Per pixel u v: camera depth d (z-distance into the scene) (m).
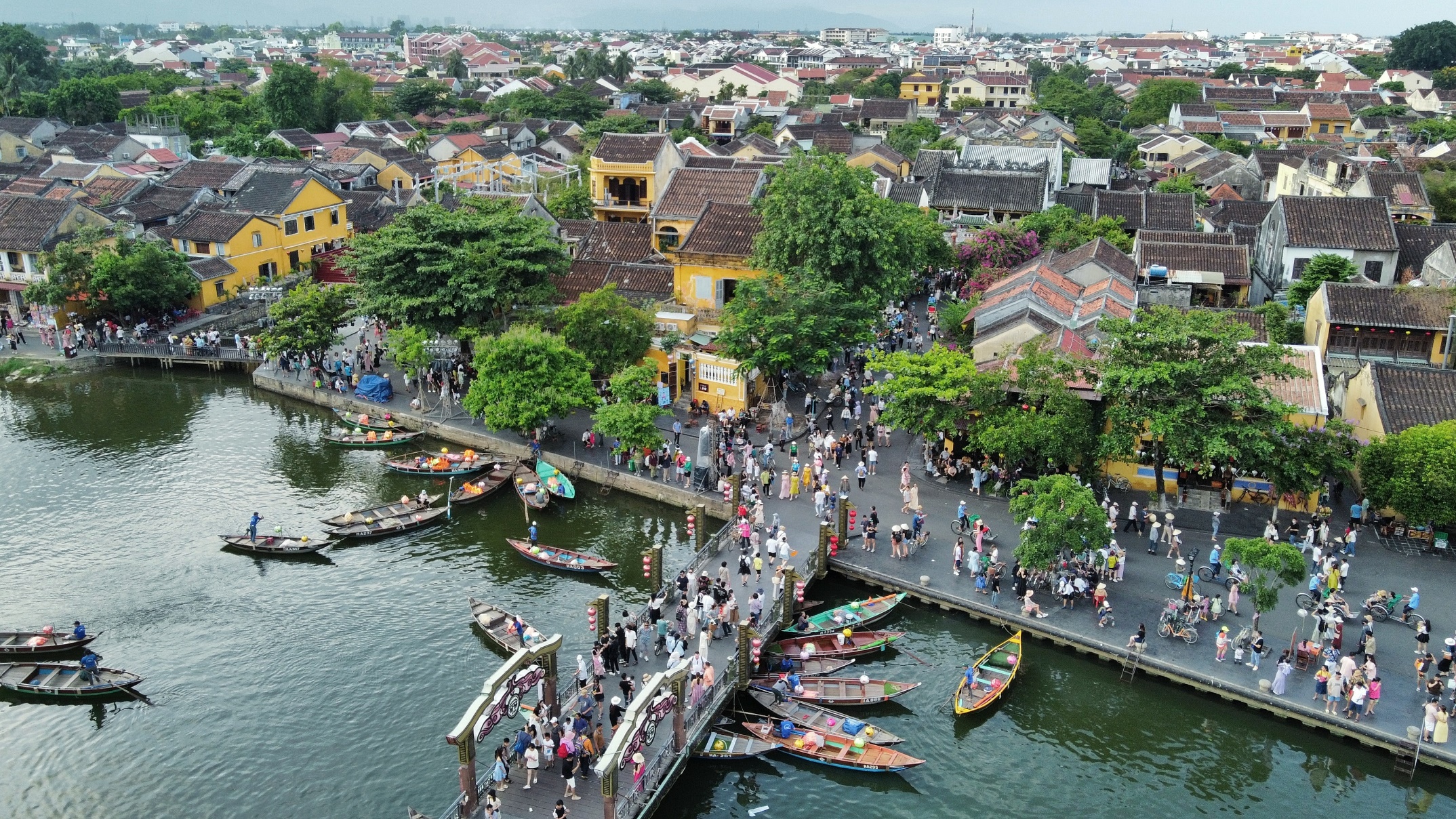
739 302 64.12
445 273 69.75
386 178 135.25
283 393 75.75
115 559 52.62
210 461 64.69
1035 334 61.09
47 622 46.81
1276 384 55.03
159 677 43.22
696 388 66.44
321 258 103.38
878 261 67.06
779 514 54.00
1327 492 51.69
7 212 89.50
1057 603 46.31
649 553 51.00
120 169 120.50
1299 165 113.75
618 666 41.59
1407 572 47.28
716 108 180.25
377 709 41.28
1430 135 146.88
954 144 145.62
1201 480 54.53
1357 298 63.91
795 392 69.69
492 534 55.47
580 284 76.19
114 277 81.12
